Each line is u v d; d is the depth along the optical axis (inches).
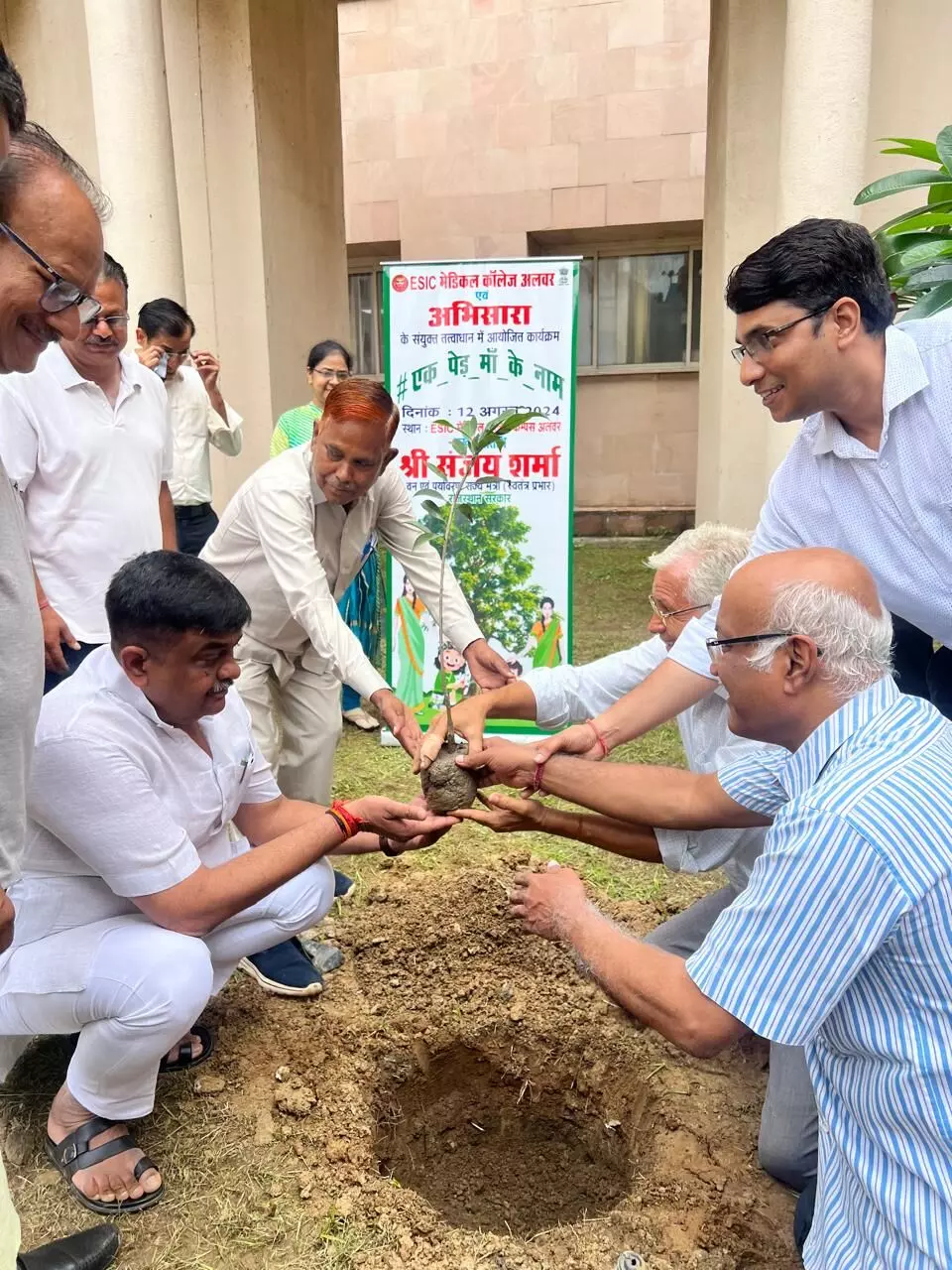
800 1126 72.7
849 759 51.9
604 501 397.7
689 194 348.5
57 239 47.3
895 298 116.3
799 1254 70.5
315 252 244.7
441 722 87.0
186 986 72.3
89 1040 73.5
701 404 226.8
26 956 75.0
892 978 49.9
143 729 73.7
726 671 56.5
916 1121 49.3
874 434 73.7
